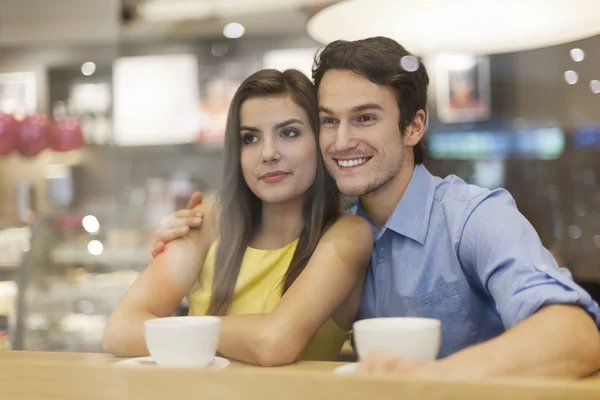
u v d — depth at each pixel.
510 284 0.75
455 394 0.54
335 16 1.00
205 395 0.60
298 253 0.83
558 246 1.02
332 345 0.84
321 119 0.84
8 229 1.36
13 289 1.30
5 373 0.67
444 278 0.88
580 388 0.53
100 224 1.26
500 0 1.00
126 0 1.25
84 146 1.29
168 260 0.87
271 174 0.84
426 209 0.90
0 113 1.33
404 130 0.86
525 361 0.61
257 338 0.71
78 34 1.37
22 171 1.34
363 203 0.93
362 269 0.87
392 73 0.83
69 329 1.23
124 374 0.63
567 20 1.00
